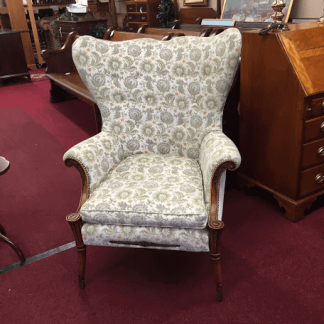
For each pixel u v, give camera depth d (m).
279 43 1.98
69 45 5.04
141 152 2.19
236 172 2.70
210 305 1.71
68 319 1.69
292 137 2.09
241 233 2.21
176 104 2.06
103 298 1.80
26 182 3.04
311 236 2.14
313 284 1.79
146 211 1.61
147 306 1.73
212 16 4.62
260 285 1.81
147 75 2.04
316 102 1.99
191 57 1.96
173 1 5.29
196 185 1.78
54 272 2.00
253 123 2.36
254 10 3.42
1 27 7.87
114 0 8.07
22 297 1.84
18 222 2.48
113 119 2.13
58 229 2.38
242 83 2.35
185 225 1.59
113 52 2.03
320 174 2.23
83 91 3.65
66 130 4.19
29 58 7.80
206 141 1.95
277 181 2.32
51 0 8.27
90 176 1.82
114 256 2.10
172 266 1.99
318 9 3.06
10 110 5.09
